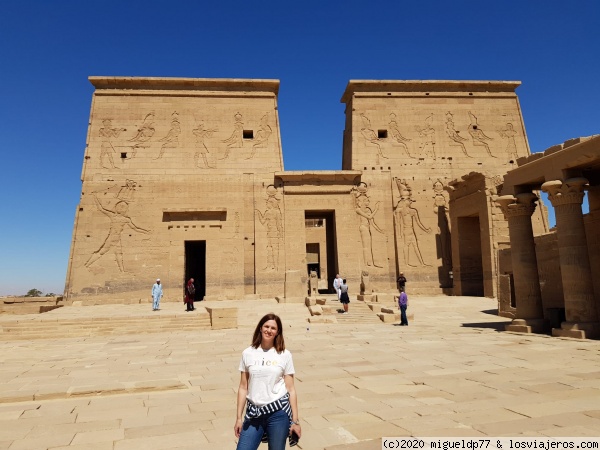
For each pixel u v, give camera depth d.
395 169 31.86
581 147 12.35
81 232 28.66
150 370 9.49
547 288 16.12
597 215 14.11
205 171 30.64
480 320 19.09
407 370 8.70
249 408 3.46
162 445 4.93
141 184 29.88
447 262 30.77
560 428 4.97
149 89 31.55
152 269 28.83
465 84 33.50
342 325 17.89
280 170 31.30
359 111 32.56
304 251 30.05
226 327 17.77
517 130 33.38
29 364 10.59
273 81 32.38
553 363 8.91
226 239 29.80
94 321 17.50
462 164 32.41
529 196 14.89
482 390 6.89
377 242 30.66
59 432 5.43
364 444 4.69
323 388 7.39
